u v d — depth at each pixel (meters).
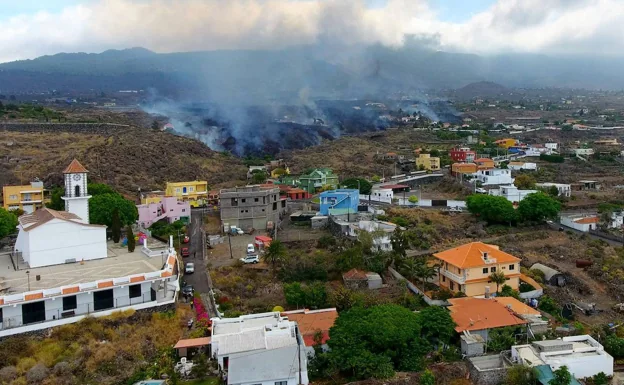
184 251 90.50
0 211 91.19
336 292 69.75
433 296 71.38
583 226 110.62
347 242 93.81
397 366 55.72
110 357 56.44
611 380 55.31
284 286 73.06
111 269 71.62
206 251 93.19
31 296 59.19
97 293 63.47
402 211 118.31
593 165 185.75
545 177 162.12
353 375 54.56
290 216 115.88
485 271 74.50
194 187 132.50
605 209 122.12
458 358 57.44
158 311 65.38
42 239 73.50
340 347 55.50
